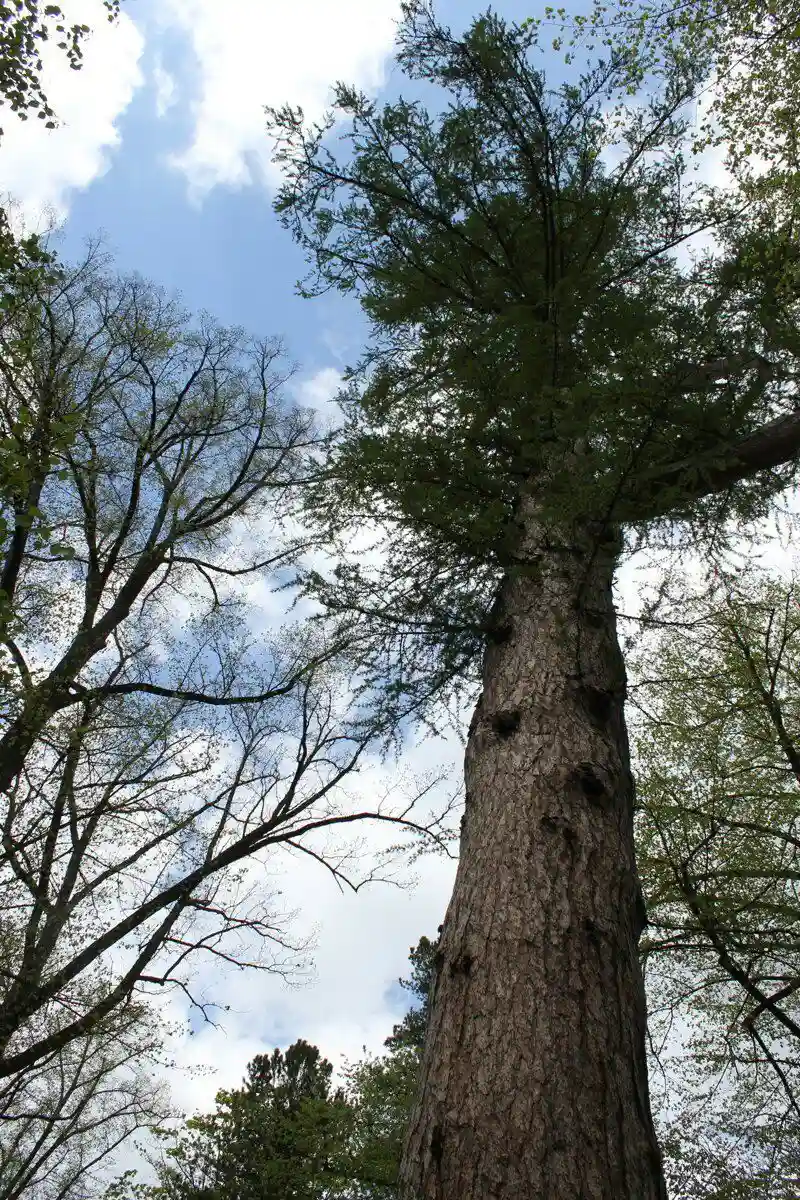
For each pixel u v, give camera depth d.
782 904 8.12
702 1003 8.41
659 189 5.73
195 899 8.48
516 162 5.79
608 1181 2.54
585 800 3.78
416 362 6.43
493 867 3.54
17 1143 11.57
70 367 9.48
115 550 10.20
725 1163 7.29
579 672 4.39
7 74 5.88
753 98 5.75
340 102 5.54
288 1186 9.91
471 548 5.46
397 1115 10.97
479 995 3.09
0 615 5.66
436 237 6.04
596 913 3.31
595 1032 2.92
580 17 5.68
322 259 6.04
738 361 4.57
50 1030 8.25
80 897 7.99
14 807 7.52
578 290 5.66
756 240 5.25
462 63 5.34
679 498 4.92
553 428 5.07
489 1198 2.51
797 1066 7.63
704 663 9.09
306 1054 18.06
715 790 8.66
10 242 5.93
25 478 5.23
